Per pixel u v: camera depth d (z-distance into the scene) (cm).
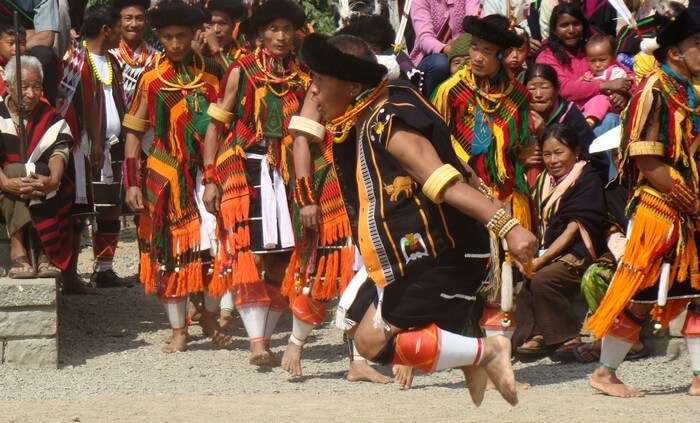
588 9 2542
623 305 1700
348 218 1867
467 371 1320
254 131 1977
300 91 1988
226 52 2400
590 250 2041
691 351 1778
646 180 1706
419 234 1255
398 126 1236
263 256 1994
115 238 2809
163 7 2148
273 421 1534
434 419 1546
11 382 1898
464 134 1825
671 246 1688
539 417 1566
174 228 2141
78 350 2191
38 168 2056
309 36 1284
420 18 2538
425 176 1218
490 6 2539
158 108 2147
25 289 1997
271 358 1991
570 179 2092
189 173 2147
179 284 2145
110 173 2719
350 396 1766
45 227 2062
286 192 1955
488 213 1196
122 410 1628
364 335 1292
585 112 2333
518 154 1853
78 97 2492
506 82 1833
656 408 1647
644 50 1714
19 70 2023
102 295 2712
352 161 1317
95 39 2647
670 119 1661
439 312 1269
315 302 1894
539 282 2045
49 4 2352
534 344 2091
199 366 2052
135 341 2280
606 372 1775
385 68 1281
